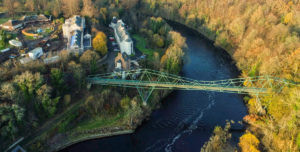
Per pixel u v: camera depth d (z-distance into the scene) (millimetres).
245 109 130500
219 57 188750
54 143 99000
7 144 92062
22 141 95562
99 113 113562
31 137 97688
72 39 154250
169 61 144125
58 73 108625
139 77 141250
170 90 140125
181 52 153750
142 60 154250
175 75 134125
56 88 111750
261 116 119438
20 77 98688
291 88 115312
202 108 129875
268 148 99438
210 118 122438
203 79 155000
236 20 192875
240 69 165875
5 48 141000
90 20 198125
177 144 106062
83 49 147500
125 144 105375
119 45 173375
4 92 92625
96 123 110500
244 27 189750
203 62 179000
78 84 119375
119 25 193000
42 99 99750
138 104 120500
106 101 116750
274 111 115000
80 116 111438
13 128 90375
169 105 130750
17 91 97312
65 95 112688
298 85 116188
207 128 115750
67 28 169000
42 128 102125
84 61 129125
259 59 149625
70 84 118750
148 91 132750
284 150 92938
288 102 108125
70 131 104812
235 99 138750
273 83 131125
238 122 119750
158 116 122375
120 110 116875
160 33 199125
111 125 110562
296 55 128125
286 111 109688
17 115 90125
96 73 133625
